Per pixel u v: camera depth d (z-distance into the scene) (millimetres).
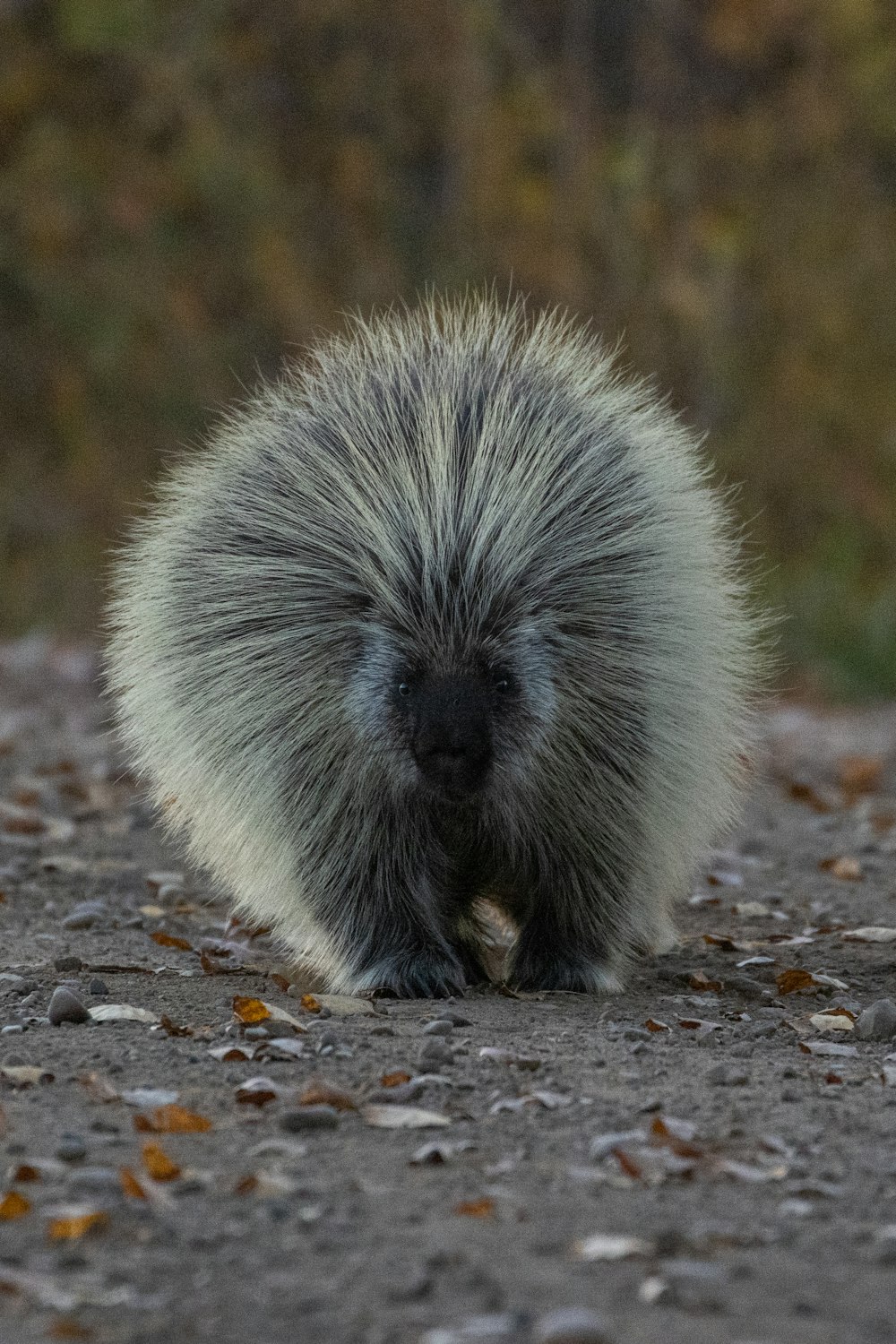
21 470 35344
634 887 9844
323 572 9484
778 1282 5348
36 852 13922
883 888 13289
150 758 10359
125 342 36312
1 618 32719
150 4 38906
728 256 37188
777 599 30984
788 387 36656
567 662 9422
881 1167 6484
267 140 39031
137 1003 9086
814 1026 8922
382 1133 6832
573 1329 4820
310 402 10266
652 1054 8180
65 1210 5828
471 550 9180
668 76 39938
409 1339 4898
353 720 9430
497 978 10555
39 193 37125
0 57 38906
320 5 39938
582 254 38000
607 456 9758
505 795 9398
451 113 39438
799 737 23188
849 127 39312
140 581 10570
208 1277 5344
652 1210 5965
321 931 9891
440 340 10453
